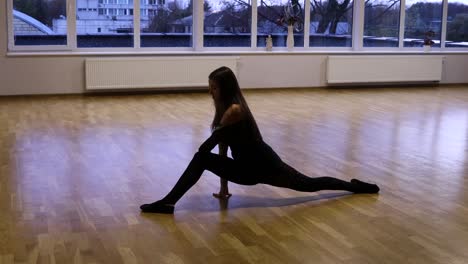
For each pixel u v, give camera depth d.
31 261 2.99
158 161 5.10
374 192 4.26
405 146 5.84
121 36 9.54
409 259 3.06
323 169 4.93
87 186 4.34
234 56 9.78
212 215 3.74
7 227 3.47
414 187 4.42
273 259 3.05
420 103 8.88
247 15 10.19
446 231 3.48
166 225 3.55
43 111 7.61
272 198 4.11
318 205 3.96
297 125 6.90
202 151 3.66
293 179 3.79
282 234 3.42
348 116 7.59
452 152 5.59
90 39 9.38
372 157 5.36
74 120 7.00
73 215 3.70
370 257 3.08
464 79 11.52
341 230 3.49
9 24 8.85
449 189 4.37
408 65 10.87
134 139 5.97
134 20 9.52
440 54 11.23
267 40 10.20
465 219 3.70
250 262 3.01
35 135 6.11
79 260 3.01
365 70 10.59
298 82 10.40
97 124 6.76
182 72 9.46
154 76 9.33
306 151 5.57
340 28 10.79
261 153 3.65
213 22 10.01
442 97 9.59
